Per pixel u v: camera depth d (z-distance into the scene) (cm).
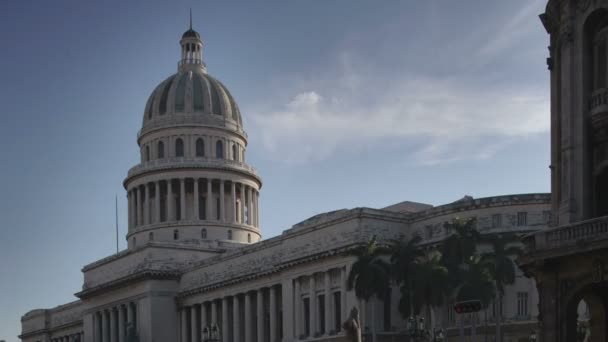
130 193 18975
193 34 19975
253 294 15025
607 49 5331
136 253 17212
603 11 5303
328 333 12406
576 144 5341
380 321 11906
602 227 4697
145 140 19125
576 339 4916
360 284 10819
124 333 17350
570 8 5462
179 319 16750
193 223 18075
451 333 11088
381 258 11744
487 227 11275
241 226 18512
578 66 5400
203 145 18800
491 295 9862
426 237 12031
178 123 18725
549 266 4978
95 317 18688
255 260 14625
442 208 11850
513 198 11194
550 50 5853
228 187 18612
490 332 10794
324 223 12750
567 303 4916
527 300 10794
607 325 5278
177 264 16988
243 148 19588
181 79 19362
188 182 18438
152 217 18462
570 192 5300
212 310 15838
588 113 5344
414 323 9175
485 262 10012
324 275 12731
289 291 13400
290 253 13538
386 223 12238
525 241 5141
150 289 16600
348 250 11119
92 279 18775
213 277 15775
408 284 10788
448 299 10512
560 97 5603
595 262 4716
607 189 5350
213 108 19162
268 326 14738
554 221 5559
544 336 5006
